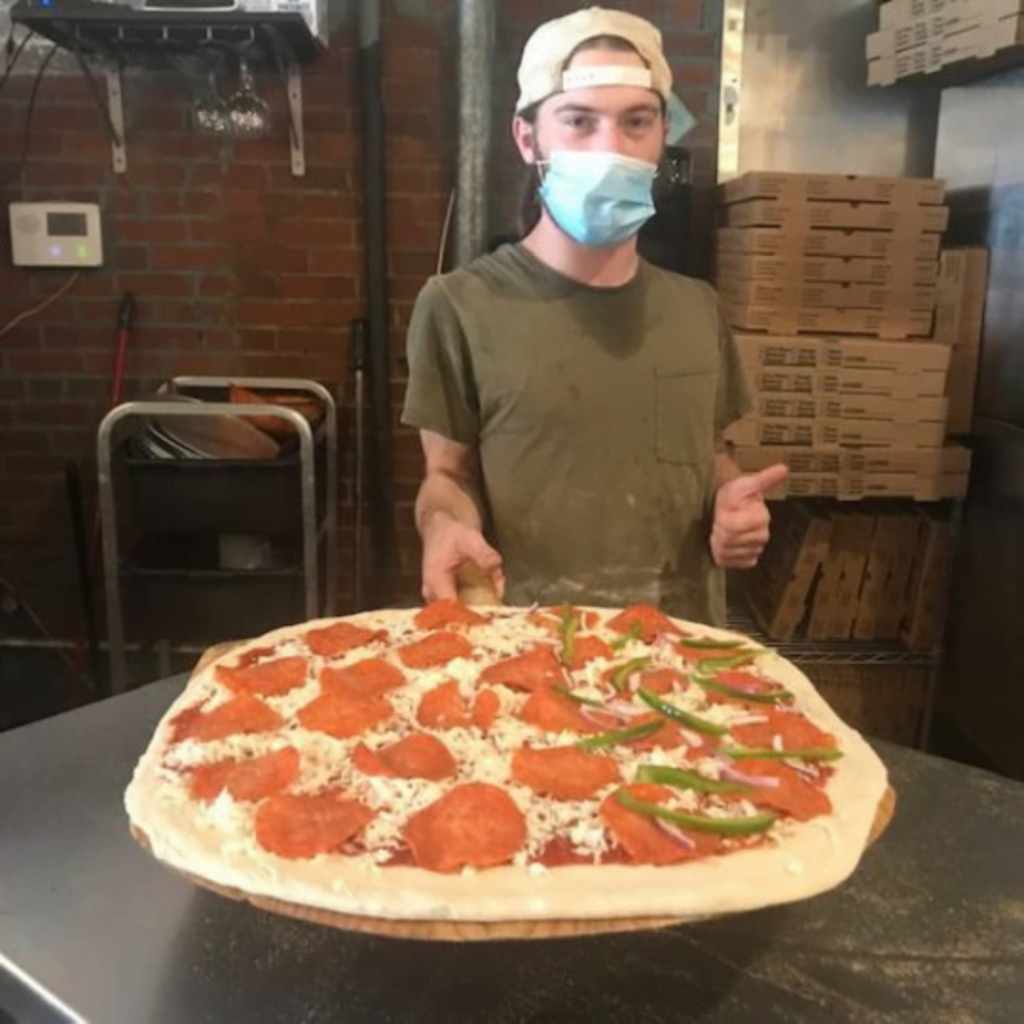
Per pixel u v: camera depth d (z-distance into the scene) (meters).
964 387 2.62
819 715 1.25
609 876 0.94
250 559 2.54
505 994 1.00
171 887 1.12
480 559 1.49
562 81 1.51
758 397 2.47
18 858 1.16
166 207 2.75
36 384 2.85
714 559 1.66
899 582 2.67
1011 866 1.16
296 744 1.12
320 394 2.69
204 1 2.30
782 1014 0.97
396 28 2.66
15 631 2.98
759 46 2.78
